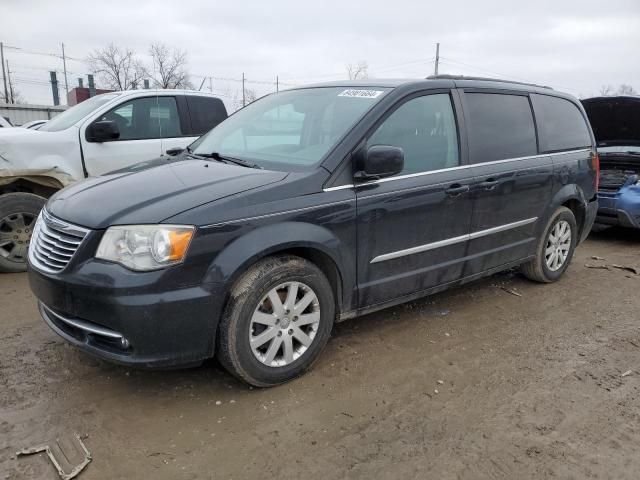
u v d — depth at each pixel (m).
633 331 4.20
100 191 3.14
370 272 3.50
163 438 2.71
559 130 5.09
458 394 3.20
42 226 3.17
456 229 3.98
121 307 2.64
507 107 4.52
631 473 2.54
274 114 4.06
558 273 5.27
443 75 4.22
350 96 3.79
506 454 2.66
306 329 3.29
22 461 2.51
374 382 3.30
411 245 3.69
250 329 2.98
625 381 3.41
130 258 2.68
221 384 3.22
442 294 4.89
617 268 5.98
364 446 2.70
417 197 3.62
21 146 5.26
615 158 7.52
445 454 2.65
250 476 2.47
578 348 3.87
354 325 4.12
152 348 2.73
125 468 2.49
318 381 3.29
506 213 4.39
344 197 3.26
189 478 2.44
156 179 3.26
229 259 2.83
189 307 2.75
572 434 2.83
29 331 3.89
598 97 7.37
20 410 2.90
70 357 3.50
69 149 5.60
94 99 6.39
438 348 3.79
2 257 5.19
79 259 2.77
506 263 4.63
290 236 3.01
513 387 3.30
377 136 3.49
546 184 4.77
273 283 3.01
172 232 2.70
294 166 3.36
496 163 4.26
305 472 2.50
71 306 2.81
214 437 2.73
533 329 4.18
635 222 6.82
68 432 2.73
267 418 2.90
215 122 6.85
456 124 4.02
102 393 3.09
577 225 5.48
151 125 6.30
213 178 3.19
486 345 3.87
